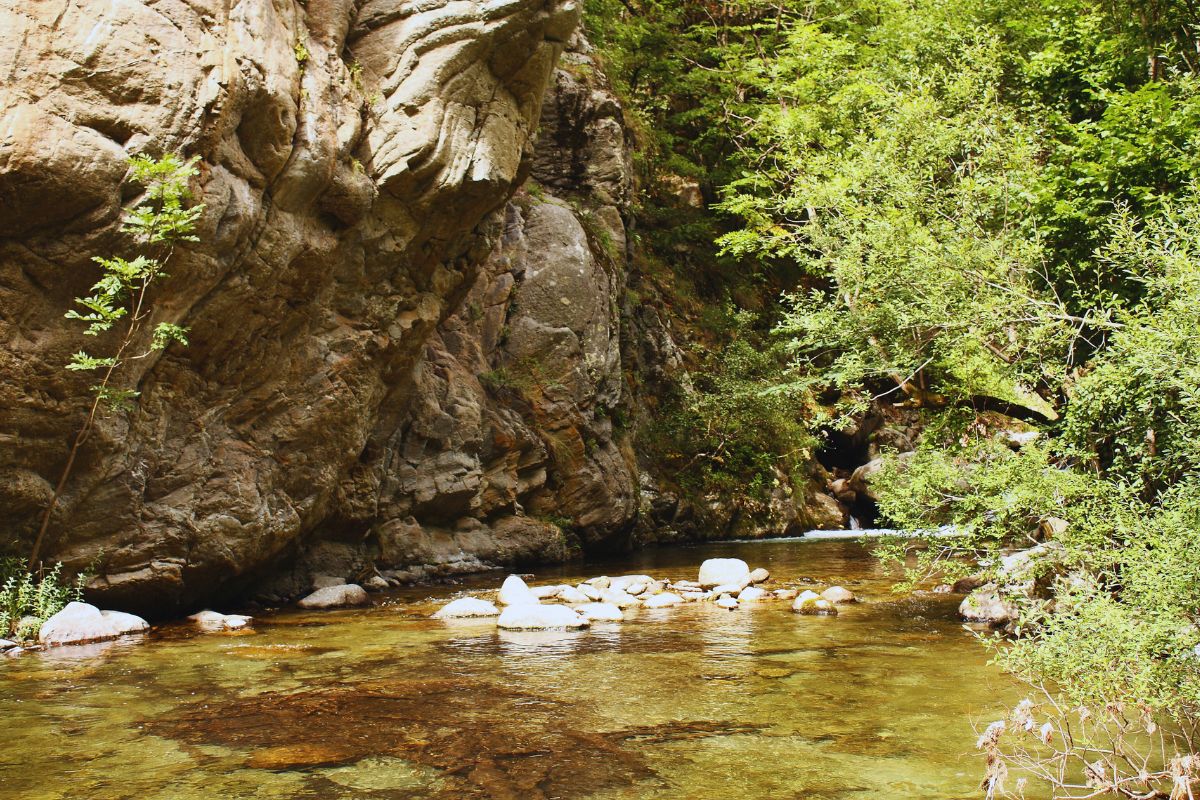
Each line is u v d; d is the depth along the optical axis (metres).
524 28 9.96
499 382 15.67
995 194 9.23
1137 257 6.36
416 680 6.28
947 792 4.01
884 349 9.97
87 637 7.75
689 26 27.89
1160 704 3.93
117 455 8.02
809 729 5.05
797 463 22.25
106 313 6.84
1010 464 6.72
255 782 4.14
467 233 11.38
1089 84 10.43
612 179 21.19
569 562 15.87
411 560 13.00
